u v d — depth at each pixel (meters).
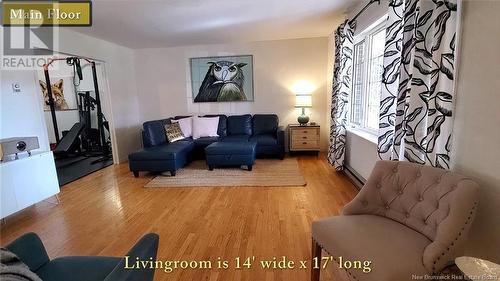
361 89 3.49
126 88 5.01
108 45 4.49
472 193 1.13
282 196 2.95
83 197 3.11
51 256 1.97
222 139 4.58
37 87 3.16
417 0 1.73
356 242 1.25
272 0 2.81
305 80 4.92
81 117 5.82
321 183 3.35
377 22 2.76
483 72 1.28
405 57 1.89
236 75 5.06
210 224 2.37
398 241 1.23
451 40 1.45
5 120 2.83
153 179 3.69
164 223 2.42
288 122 5.10
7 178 2.42
